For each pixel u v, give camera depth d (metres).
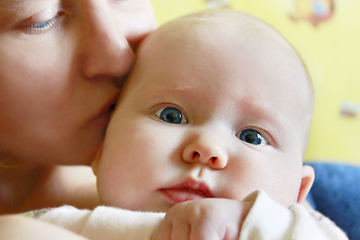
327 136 2.40
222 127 0.77
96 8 0.78
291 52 0.91
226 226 0.51
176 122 0.80
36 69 0.76
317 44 2.49
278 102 0.81
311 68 2.47
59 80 0.79
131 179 0.75
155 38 0.93
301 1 2.50
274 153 0.80
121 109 0.86
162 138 0.76
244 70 0.81
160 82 0.83
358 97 2.48
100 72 0.82
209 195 0.73
